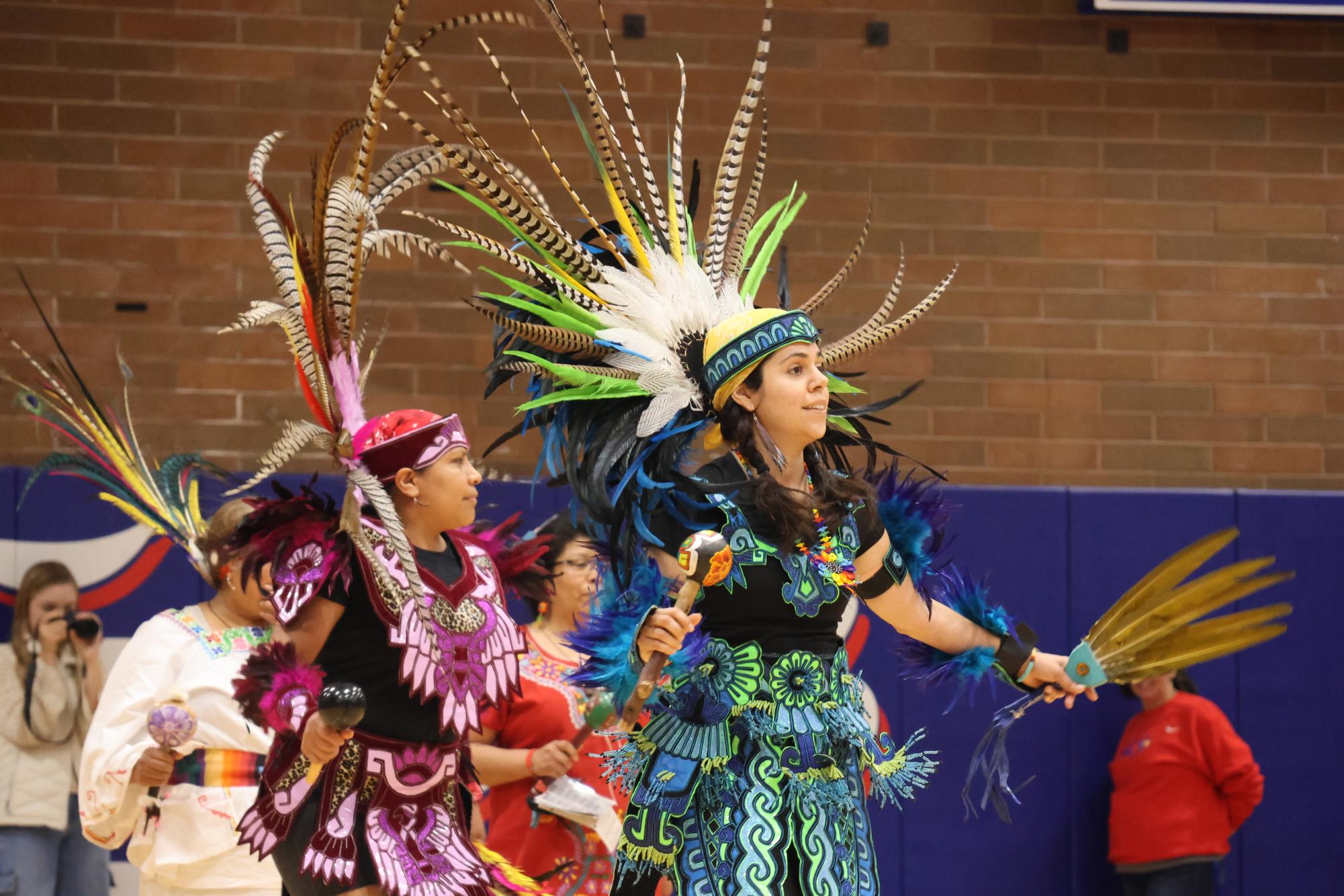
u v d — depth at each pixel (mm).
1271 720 15086
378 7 18344
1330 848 14977
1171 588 8727
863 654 14641
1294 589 15242
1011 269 19031
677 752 7684
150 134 17922
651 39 18672
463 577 8461
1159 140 19328
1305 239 19438
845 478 8258
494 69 18422
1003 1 19172
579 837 10289
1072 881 14680
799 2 18938
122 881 13414
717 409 8094
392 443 8242
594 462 8094
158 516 11625
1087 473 18984
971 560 14953
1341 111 19562
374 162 18234
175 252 17891
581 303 8258
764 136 9055
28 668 13547
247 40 18109
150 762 10039
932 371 18859
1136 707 14844
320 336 8078
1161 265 19250
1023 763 14781
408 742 8078
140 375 17719
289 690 7520
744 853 7477
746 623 7793
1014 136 19109
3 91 17750
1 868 13078
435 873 7957
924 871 14586
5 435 17328
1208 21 19422
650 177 8688
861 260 18812
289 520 8117
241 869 10391
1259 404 19266
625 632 7496
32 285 17656
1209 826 14070
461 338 18156
